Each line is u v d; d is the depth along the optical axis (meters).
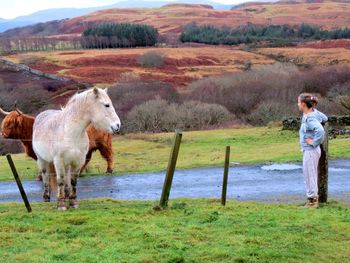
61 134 11.20
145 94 56.81
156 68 109.56
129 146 31.30
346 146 24.47
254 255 7.93
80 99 11.16
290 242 8.49
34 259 7.75
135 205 11.69
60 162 11.33
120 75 94.50
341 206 11.66
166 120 47.22
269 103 50.78
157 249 8.15
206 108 48.47
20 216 10.35
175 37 185.50
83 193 16.66
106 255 7.87
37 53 129.25
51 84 78.19
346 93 55.03
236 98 55.03
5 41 151.50
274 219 9.98
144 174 20.75
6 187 18.81
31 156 16.27
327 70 64.12
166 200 10.97
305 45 147.12
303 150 11.39
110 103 11.21
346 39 153.38
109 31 159.00
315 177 11.39
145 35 157.88
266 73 70.44
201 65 114.62
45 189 13.70
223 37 169.50
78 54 124.69
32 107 57.44
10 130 15.62
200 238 8.70
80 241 8.59
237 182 17.56
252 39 167.62
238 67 107.25
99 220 9.78
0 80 74.62
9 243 8.59
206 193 15.77
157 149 29.59
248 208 11.21
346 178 17.06
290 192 15.22
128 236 8.83
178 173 20.45
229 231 9.09
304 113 11.38
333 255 8.05
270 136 31.56
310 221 9.75
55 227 9.44
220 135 33.75
